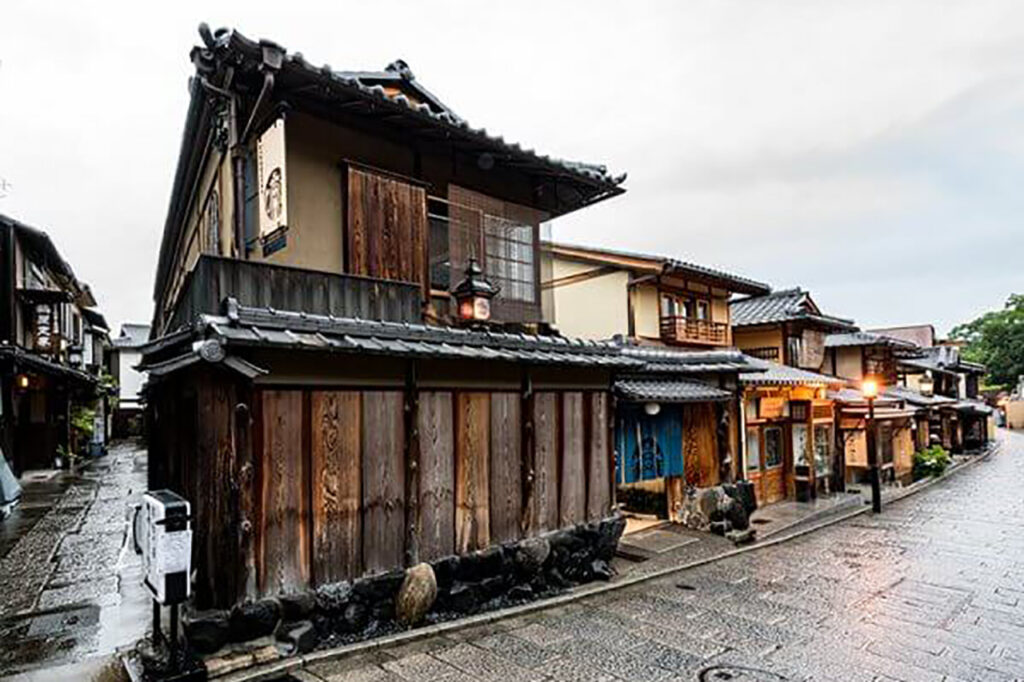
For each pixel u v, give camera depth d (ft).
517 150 29.04
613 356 32.32
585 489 31.09
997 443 129.08
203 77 21.94
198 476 19.53
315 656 19.31
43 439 69.82
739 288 65.62
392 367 23.48
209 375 19.51
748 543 38.52
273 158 21.01
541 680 18.85
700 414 43.73
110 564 29.50
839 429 63.72
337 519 21.53
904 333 136.56
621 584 29.14
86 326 97.30
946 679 19.57
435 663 19.84
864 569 33.14
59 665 18.39
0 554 31.45
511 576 26.53
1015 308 185.06
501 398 27.35
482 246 30.14
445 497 24.84
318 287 22.74
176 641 17.03
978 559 35.65
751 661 20.67
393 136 28.17
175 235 44.78
